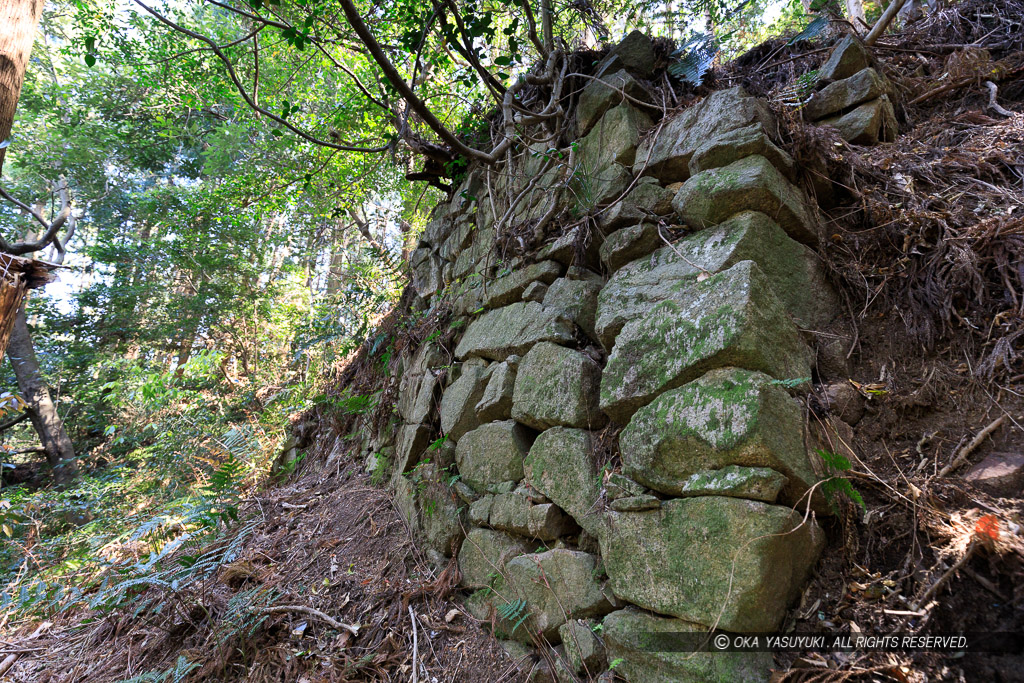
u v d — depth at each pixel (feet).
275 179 25.03
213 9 27.73
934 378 6.91
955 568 5.31
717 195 7.73
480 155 11.85
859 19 11.83
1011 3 11.72
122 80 35.78
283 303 33.60
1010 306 6.82
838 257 8.14
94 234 43.62
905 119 10.60
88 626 12.12
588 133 11.16
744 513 5.41
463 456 10.78
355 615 9.95
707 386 6.15
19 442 36.42
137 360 35.32
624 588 6.35
